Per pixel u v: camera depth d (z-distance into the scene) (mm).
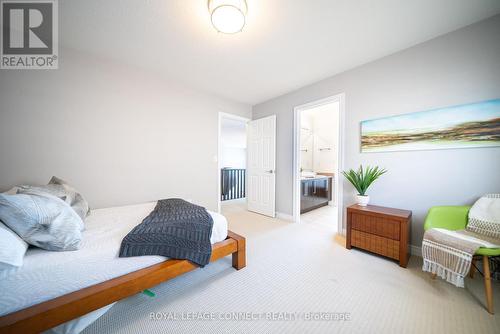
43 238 1055
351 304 1353
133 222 1648
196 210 1835
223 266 1857
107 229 1465
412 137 2064
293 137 3354
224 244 1691
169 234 1388
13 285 918
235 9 1462
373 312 1279
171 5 1553
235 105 3822
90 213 1914
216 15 1517
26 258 1004
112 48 2164
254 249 2223
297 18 1683
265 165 3779
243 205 4691
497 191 1645
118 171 2494
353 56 2273
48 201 1146
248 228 2967
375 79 2332
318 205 4383
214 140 3494
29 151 1963
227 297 1432
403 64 2127
